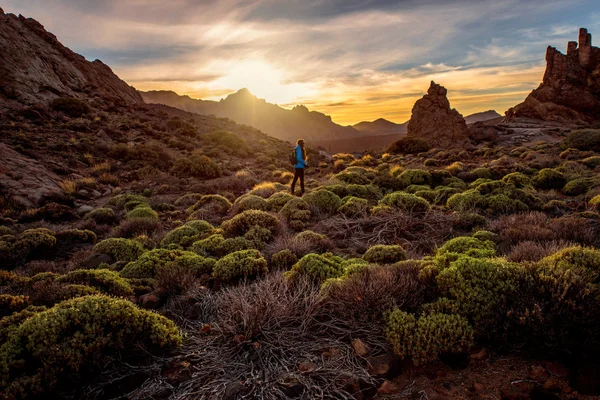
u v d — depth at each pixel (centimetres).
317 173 2494
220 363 333
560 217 847
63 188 1555
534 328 322
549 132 3862
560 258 421
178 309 470
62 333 325
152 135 2995
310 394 287
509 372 312
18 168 1602
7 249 827
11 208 1285
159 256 665
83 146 2209
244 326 365
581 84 5072
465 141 3638
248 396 286
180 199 1505
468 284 379
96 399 302
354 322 385
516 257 529
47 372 297
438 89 3819
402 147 3375
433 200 1197
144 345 352
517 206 1011
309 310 397
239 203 1203
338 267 558
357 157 3672
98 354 318
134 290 541
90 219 1168
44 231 952
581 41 5225
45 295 450
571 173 1563
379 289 399
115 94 4509
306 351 348
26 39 3788
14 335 319
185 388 304
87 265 729
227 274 555
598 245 635
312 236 787
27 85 3091
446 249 627
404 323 350
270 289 433
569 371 304
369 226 894
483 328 346
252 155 3266
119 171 2059
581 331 315
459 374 316
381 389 300
